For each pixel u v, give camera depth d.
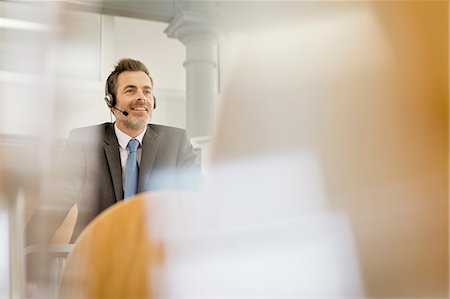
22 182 0.33
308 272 0.39
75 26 0.38
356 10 0.39
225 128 0.41
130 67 1.50
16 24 0.35
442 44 0.39
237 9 0.46
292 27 0.40
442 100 0.39
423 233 0.39
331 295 0.39
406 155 0.39
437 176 0.39
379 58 0.39
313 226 0.39
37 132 0.34
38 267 0.36
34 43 0.36
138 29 1.76
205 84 1.74
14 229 0.34
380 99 0.39
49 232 0.36
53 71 0.36
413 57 0.39
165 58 1.73
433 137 0.39
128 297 0.45
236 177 0.41
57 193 0.36
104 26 1.60
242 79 0.41
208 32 1.77
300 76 0.39
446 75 0.39
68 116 0.36
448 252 0.39
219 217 0.42
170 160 1.27
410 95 0.39
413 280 0.39
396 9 0.39
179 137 1.34
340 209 0.39
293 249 0.40
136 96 1.40
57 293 0.40
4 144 0.33
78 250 0.44
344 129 0.39
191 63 1.77
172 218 0.46
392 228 0.39
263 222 0.40
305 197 0.39
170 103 1.56
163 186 1.21
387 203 0.39
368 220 0.39
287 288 0.40
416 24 0.39
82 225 0.49
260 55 0.40
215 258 0.42
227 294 0.41
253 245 0.41
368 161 0.39
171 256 0.45
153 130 1.33
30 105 0.34
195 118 1.46
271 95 0.39
